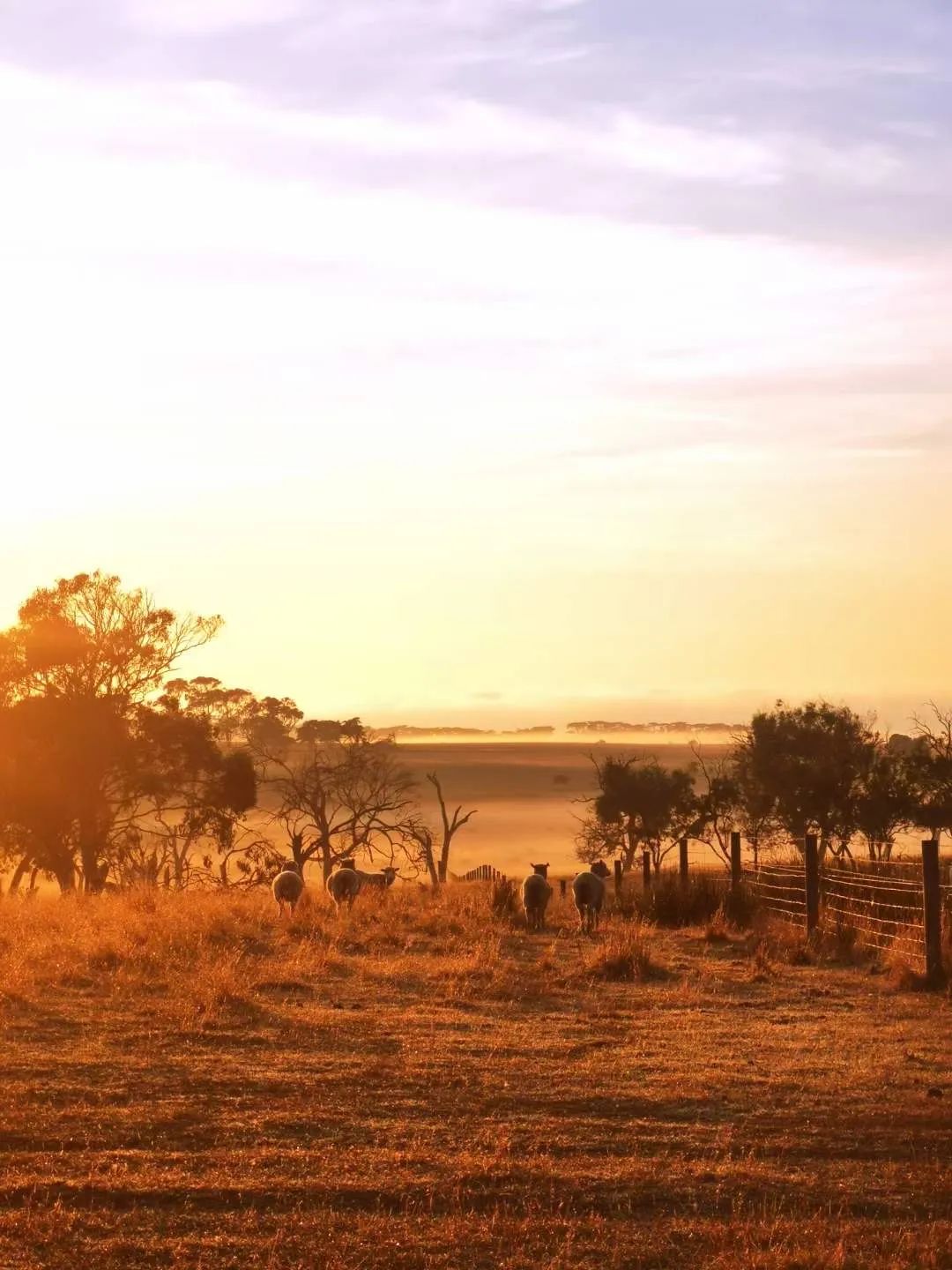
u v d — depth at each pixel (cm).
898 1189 877
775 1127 1012
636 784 6881
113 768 5503
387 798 6481
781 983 1725
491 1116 1026
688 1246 773
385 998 1548
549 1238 778
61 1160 891
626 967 1794
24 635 5372
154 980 1617
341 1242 762
